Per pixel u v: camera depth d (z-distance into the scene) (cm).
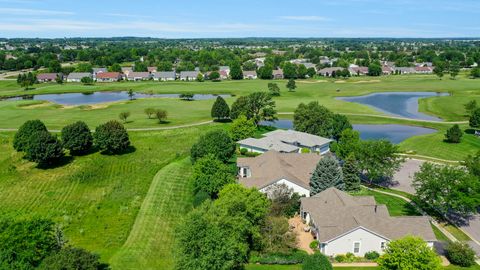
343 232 4578
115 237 5281
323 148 8888
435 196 5497
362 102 15788
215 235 3966
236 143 8962
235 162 7850
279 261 4456
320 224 4784
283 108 14088
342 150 7381
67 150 9012
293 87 18275
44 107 14125
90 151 8962
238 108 11262
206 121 11869
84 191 6862
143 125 11338
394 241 4100
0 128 10875
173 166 7806
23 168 7938
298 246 4828
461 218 5616
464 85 19800
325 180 5975
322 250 4650
